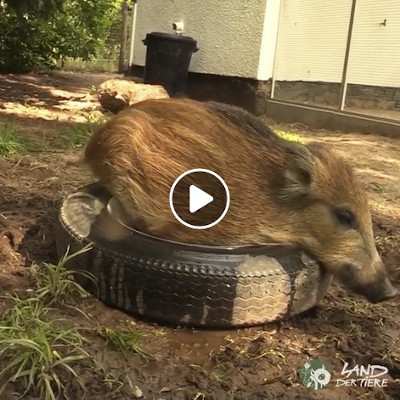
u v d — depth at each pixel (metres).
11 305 1.11
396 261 1.53
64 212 1.29
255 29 3.90
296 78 3.89
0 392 0.88
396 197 2.16
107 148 1.25
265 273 1.10
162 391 0.92
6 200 1.67
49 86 4.55
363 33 3.57
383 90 3.51
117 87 3.27
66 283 1.17
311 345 1.11
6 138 2.28
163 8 4.54
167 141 1.20
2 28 5.31
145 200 1.20
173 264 1.08
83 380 0.91
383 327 1.19
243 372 0.99
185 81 4.15
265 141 1.22
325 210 1.17
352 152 2.93
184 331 1.12
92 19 6.10
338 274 1.20
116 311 1.15
